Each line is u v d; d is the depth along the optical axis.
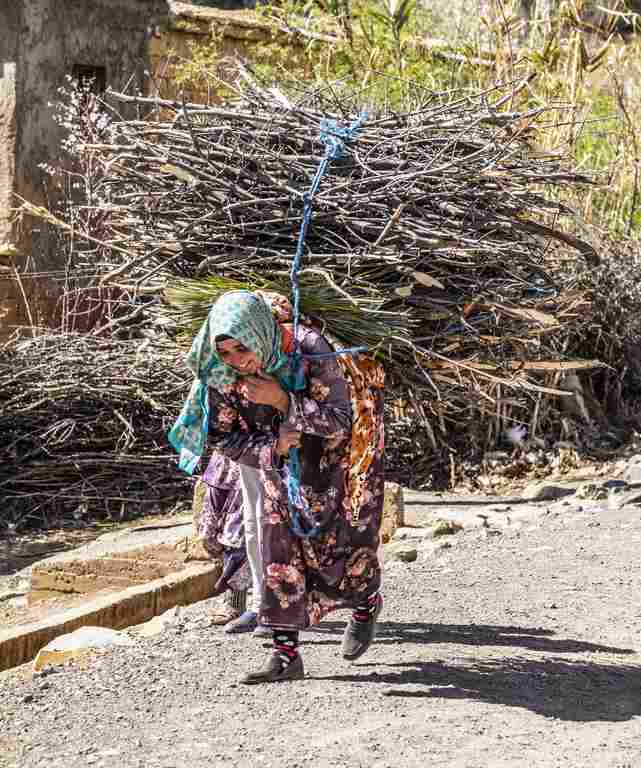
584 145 16.66
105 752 5.52
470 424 14.12
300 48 18.53
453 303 7.37
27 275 16.80
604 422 14.96
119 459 12.97
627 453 14.20
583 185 10.28
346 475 6.38
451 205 7.45
